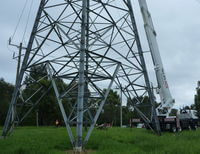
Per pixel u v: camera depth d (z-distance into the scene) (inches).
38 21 634.2
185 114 1098.1
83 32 485.4
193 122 1122.7
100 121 2711.6
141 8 877.8
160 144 471.2
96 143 490.0
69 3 577.0
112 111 2738.7
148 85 693.3
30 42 634.2
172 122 888.3
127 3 689.0
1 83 2657.5
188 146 419.2
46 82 1382.9
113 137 607.5
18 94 650.2
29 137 613.6
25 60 636.1
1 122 2431.1
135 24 693.3
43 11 610.2
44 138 580.7
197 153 366.3
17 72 887.1
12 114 640.4
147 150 420.8
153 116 738.2
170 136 666.2
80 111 453.1
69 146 468.4
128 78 676.7
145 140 548.4
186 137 628.4
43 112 2308.1
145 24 877.2
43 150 395.2
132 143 532.4
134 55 673.6
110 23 632.4
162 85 880.9
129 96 691.4
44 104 2188.7
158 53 884.0
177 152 371.9
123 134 698.8
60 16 580.7
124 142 536.1
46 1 626.5
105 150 408.8
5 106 2443.4
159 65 879.1
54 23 569.6
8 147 438.0
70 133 468.4
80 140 442.6
